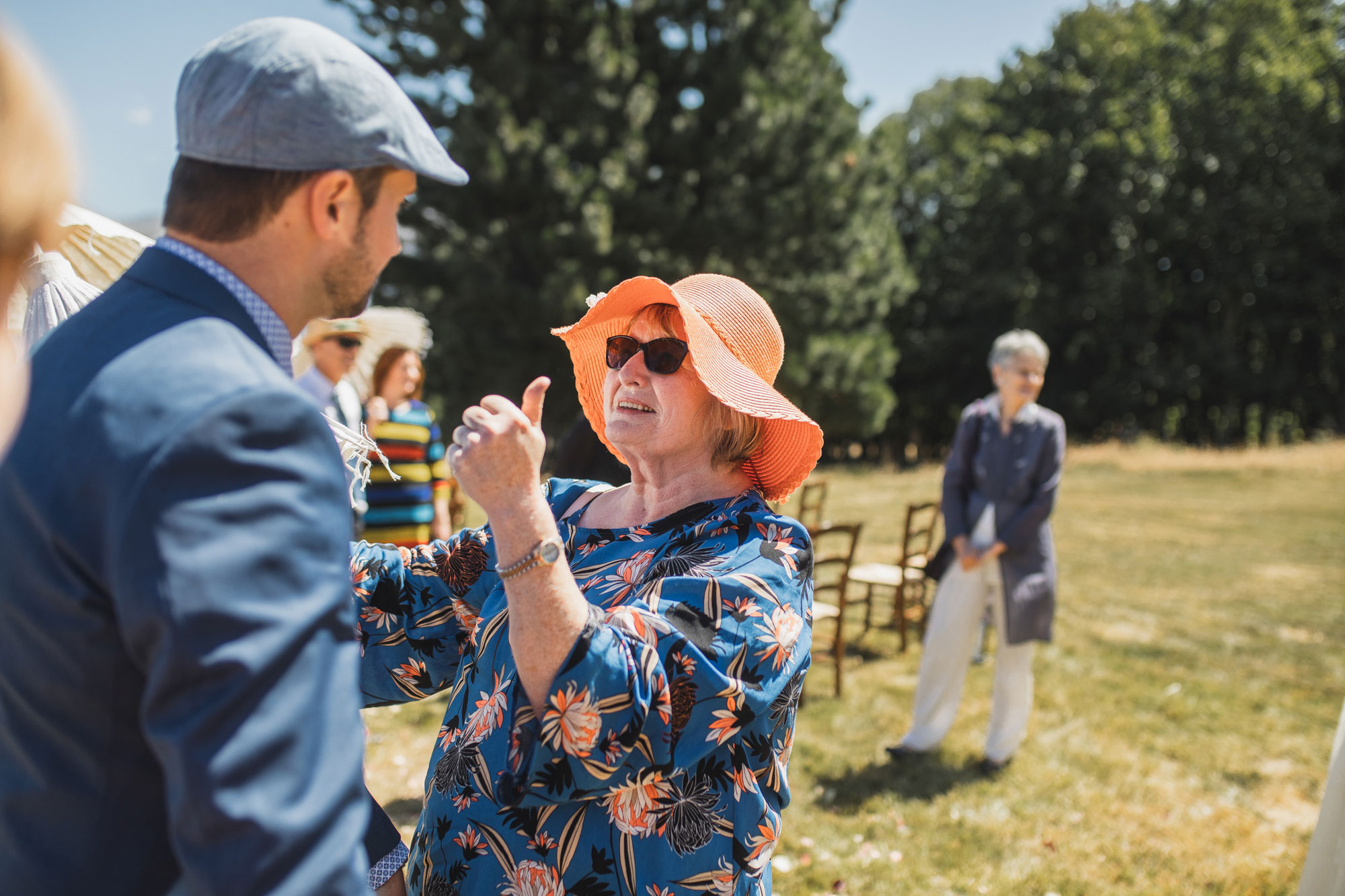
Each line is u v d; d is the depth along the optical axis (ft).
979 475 13.03
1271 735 15.12
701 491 4.55
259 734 2.20
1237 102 96.94
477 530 4.67
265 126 2.74
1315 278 97.30
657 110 56.18
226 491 2.35
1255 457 62.85
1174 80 99.14
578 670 3.25
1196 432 102.32
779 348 4.96
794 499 27.35
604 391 5.18
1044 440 12.58
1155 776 13.46
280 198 2.83
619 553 4.41
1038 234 101.19
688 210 55.16
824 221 60.90
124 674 2.46
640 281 4.38
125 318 2.71
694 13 56.90
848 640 19.95
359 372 19.06
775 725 4.07
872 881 10.44
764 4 56.34
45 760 2.54
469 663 4.40
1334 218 96.94
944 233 109.40
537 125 50.21
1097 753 14.19
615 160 50.96
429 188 50.42
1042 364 12.66
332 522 2.56
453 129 51.49
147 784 2.55
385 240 3.09
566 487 5.13
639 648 3.43
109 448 2.39
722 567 3.96
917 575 19.40
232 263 2.90
